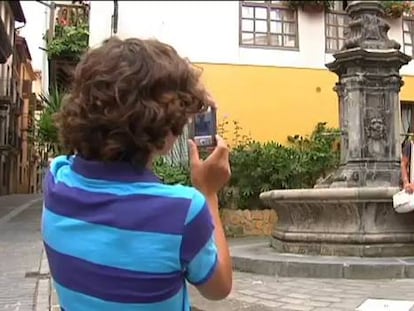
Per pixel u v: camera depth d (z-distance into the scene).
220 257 1.40
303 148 13.45
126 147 1.36
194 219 1.32
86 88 1.34
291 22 14.80
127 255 1.30
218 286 1.39
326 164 12.53
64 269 1.35
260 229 12.08
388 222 7.31
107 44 1.38
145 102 1.32
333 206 7.36
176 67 1.37
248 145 12.82
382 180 8.20
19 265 8.92
